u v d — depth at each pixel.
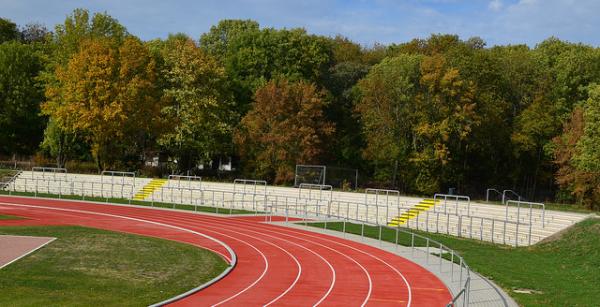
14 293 19.69
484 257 30.09
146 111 62.00
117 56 61.53
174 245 31.92
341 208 49.56
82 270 24.09
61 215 44.41
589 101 49.50
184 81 65.50
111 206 51.12
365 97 65.38
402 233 39.53
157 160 76.62
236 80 72.94
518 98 68.06
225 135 68.75
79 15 66.25
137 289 21.12
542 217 37.31
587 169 49.38
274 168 64.88
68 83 60.47
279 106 64.06
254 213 49.12
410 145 65.31
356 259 29.14
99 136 61.81
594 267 27.16
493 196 67.75
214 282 22.94
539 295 21.38
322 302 20.12
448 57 66.19
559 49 72.50
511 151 66.25
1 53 73.06
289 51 73.94
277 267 26.70
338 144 74.69
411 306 19.86
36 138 76.56
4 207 48.00
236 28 87.88
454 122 60.88
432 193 63.62
